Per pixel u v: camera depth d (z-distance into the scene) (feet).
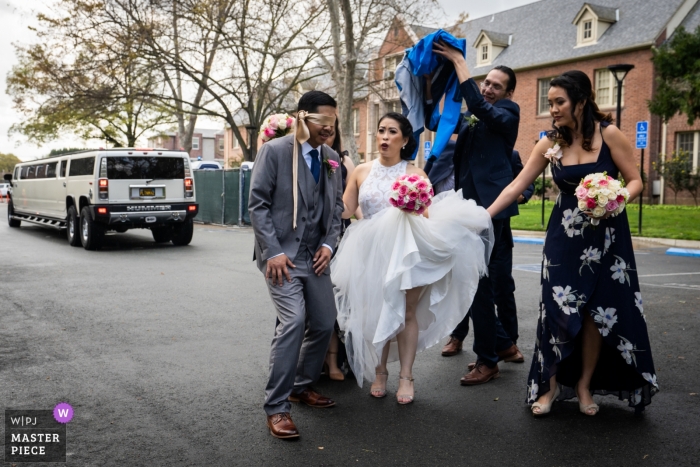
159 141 263.90
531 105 110.42
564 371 12.52
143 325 20.17
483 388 14.14
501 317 16.28
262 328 19.83
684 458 10.20
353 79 78.54
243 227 67.51
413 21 79.71
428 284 13.15
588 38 101.86
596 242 11.73
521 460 10.20
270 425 11.33
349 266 13.56
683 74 54.75
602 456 10.32
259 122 98.17
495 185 14.79
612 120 11.98
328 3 78.38
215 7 86.94
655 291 26.03
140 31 85.81
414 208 12.37
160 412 12.46
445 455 10.43
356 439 11.16
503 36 118.42
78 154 45.50
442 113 15.31
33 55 88.12
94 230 42.37
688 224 57.98
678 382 14.11
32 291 26.45
